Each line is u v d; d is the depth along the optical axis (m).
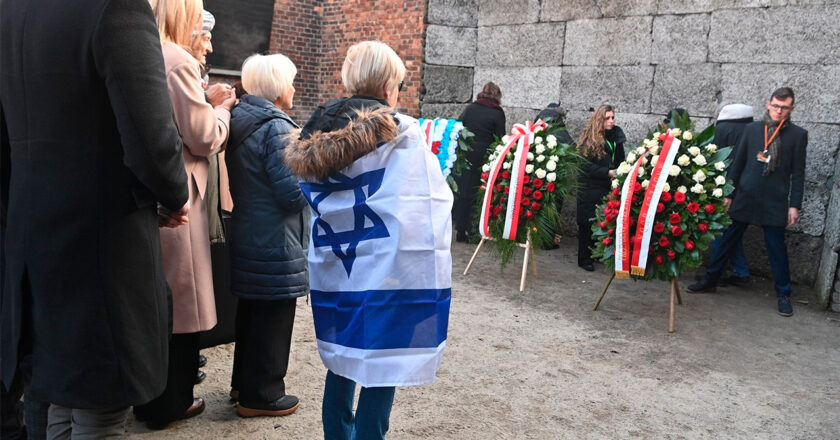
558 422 3.19
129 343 1.68
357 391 3.50
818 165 6.00
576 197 6.27
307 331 4.30
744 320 5.02
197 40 2.55
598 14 7.45
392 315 2.03
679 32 6.83
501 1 8.34
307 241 2.95
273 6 9.65
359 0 9.48
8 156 1.79
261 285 2.78
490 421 3.16
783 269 5.22
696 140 4.73
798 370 4.04
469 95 8.84
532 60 8.13
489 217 5.82
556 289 5.71
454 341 4.28
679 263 4.62
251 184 2.74
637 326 4.77
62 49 1.59
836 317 5.16
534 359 4.03
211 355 3.76
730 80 6.51
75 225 1.61
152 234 1.76
